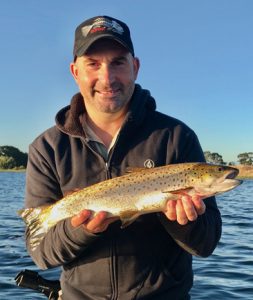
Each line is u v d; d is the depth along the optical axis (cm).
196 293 149
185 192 74
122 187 74
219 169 76
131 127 75
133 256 71
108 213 73
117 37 73
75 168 77
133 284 71
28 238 78
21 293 148
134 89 78
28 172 81
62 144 78
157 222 73
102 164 76
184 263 74
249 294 147
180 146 77
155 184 74
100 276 72
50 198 79
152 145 76
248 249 226
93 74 74
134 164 76
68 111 80
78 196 75
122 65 75
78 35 76
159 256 72
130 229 72
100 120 77
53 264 75
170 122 78
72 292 75
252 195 810
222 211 450
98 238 72
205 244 72
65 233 70
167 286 72
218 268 183
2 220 353
